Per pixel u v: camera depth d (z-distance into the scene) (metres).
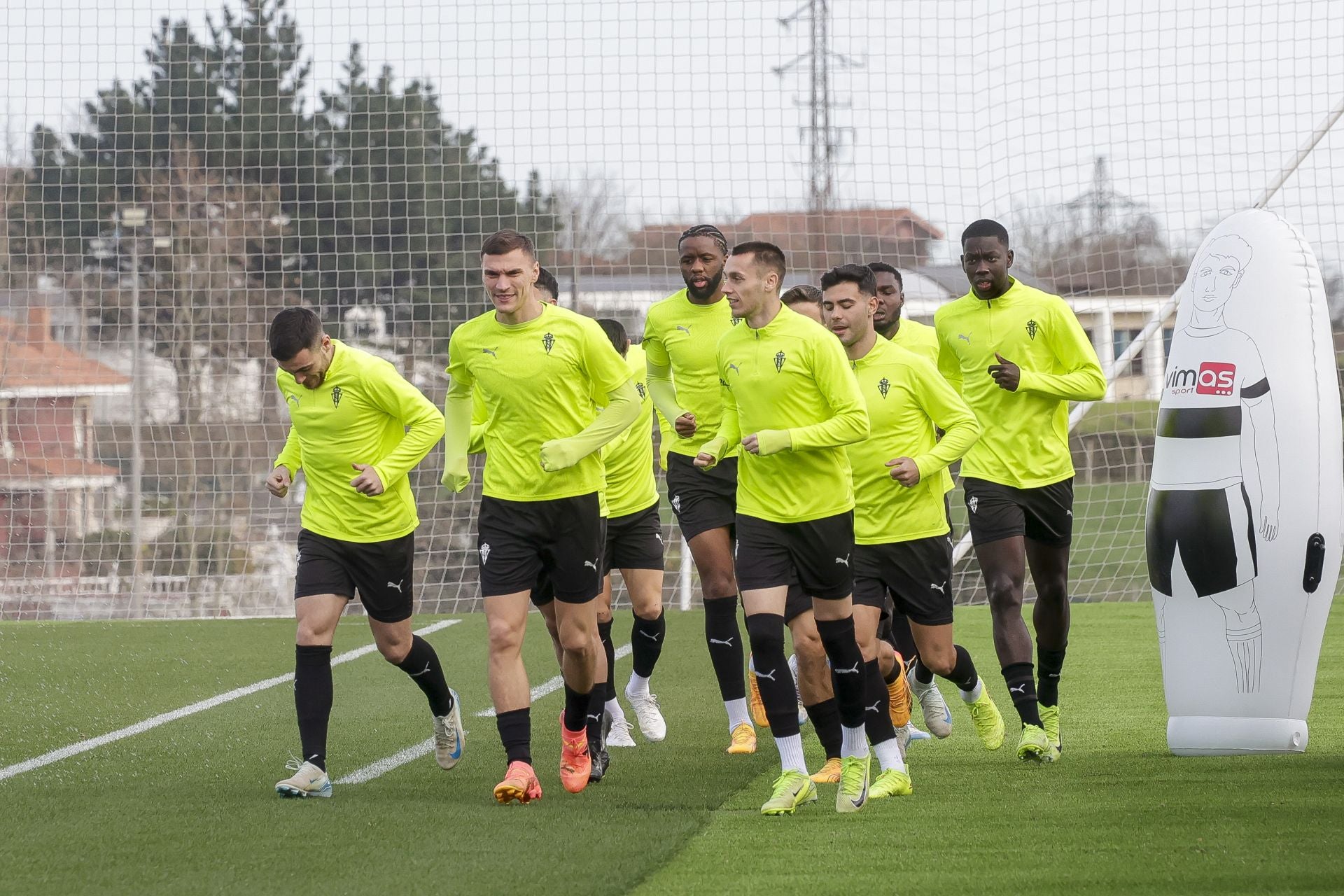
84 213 51.19
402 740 18.66
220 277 52.84
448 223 47.00
